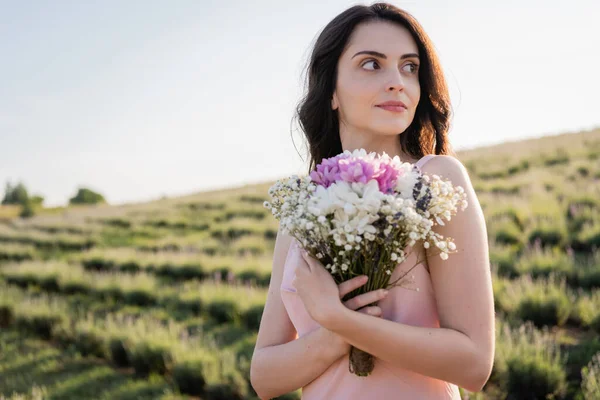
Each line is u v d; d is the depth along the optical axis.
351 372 1.46
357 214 1.36
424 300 1.47
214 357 6.58
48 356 8.30
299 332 1.66
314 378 1.57
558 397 4.80
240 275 11.01
